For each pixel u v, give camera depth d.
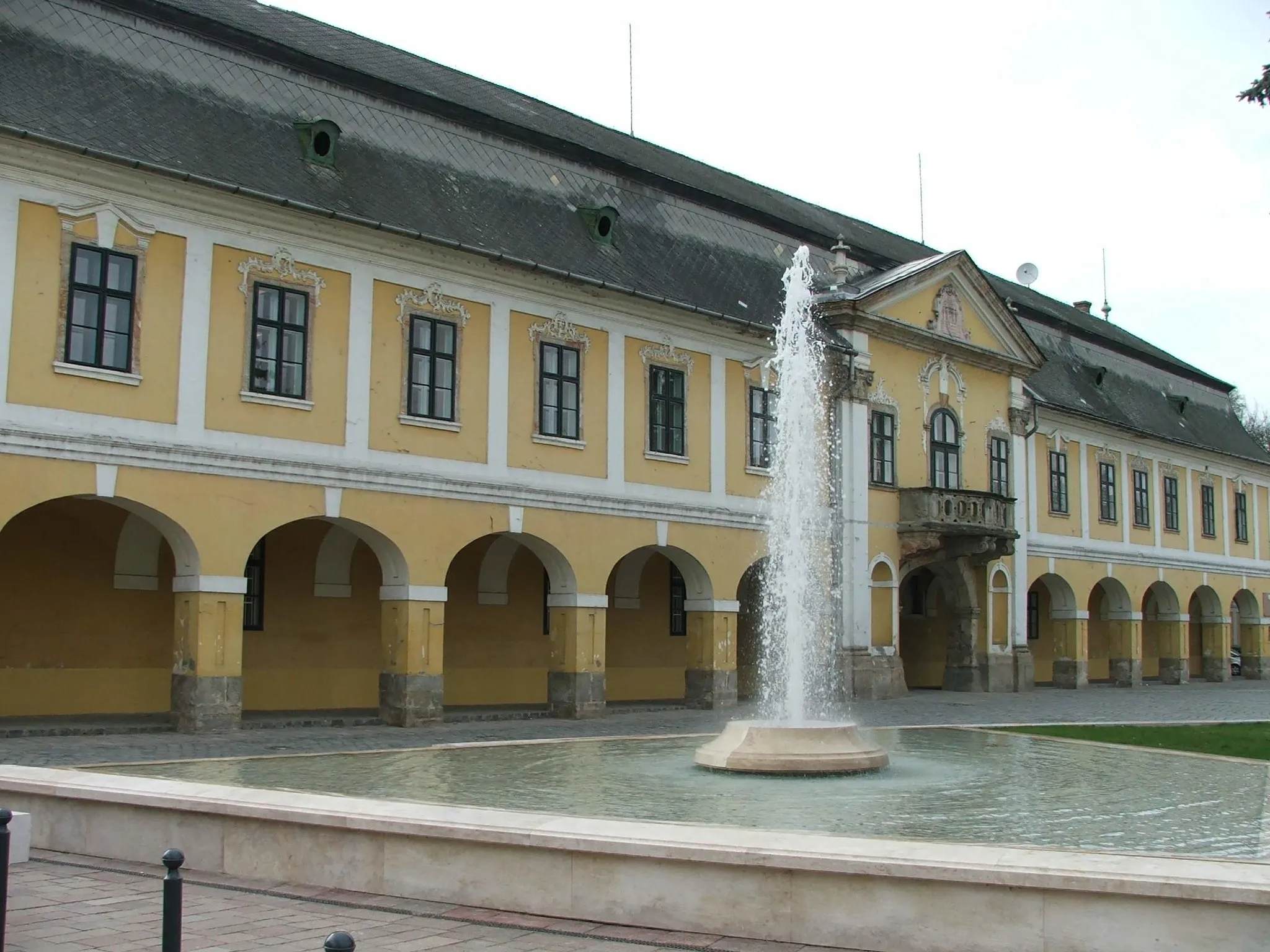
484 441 27.47
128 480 22.06
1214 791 14.59
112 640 25.69
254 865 10.34
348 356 25.27
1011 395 42.47
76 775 11.91
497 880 9.34
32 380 21.08
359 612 29.47
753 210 36.47
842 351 35.22
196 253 23.23
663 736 20.42
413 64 32.34
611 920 8.93
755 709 31.95
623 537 30.14
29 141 20.89
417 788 13.93
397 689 25.83
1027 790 14.41
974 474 40.44
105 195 22.06
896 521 37.03
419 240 26.05
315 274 24.88
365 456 25.41
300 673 28.33
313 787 13.99
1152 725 24.58
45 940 8.59
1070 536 46.44
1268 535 60.56
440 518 26.55
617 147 36.12
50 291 21.36
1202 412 57.97
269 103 25.62
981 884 7.97
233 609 23.33
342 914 9.23
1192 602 56.56
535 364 28.55
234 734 22.97
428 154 28.17
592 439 29.61
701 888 8.70
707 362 32.50
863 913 8.27
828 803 13.08
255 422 23.84
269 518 23.91
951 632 40.38
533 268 27.89
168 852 6.55
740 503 33.03
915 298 38.19
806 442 33.19
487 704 31.73
